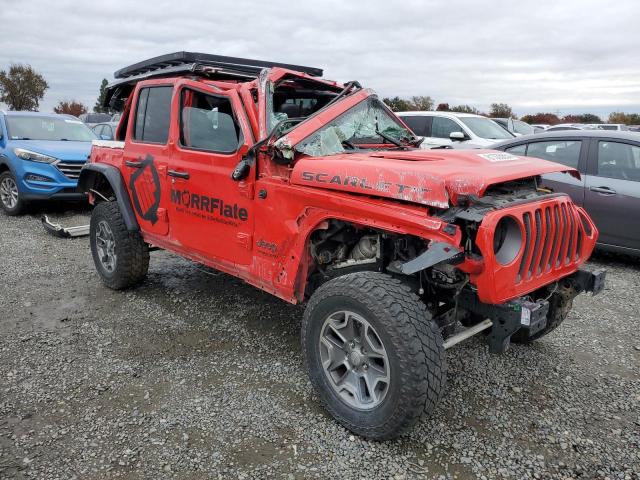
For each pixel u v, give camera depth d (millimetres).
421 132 11266
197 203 4047
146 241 4863
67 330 4289
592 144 6480
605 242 6344
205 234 4043
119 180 4879
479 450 2855
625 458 2822
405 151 3760
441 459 2775
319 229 3295
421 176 2736
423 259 2596
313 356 3105
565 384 3580
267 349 3998
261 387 3447
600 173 6352
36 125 9789
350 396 2996
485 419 3148
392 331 2629
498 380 3607
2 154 8961
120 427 2988
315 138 3531
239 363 3771
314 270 3553
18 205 8938
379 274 2885
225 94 3750
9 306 4781
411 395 2598
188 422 3045
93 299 5000
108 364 3725
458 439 2945
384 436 2773
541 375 3697
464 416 3174
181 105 4184
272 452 2797
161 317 4574
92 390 3375
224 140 3809
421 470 2684
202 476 2609
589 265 6512
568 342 4254
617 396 3445
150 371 3641
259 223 3539
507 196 2988
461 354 3975
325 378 3066
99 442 2852
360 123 3979
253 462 2717
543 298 3523
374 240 3252
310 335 3094
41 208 9750
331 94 4445
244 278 3855
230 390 3404
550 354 4027
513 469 2715
